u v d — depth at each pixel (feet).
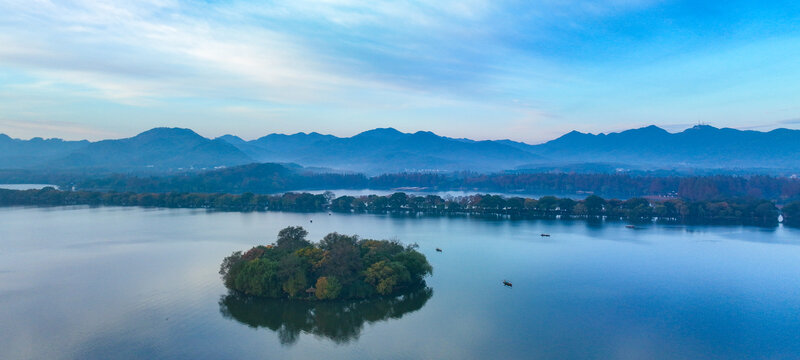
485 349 495.00
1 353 476.13
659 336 532.32
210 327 542.98
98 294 652.07
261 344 501.97
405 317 579.48
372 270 632.79
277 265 631.15
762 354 492.13
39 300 628.69
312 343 506.48
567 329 548.31
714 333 542.16
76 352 479.41
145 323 552.82
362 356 476.95
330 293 604.90
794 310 614.34
